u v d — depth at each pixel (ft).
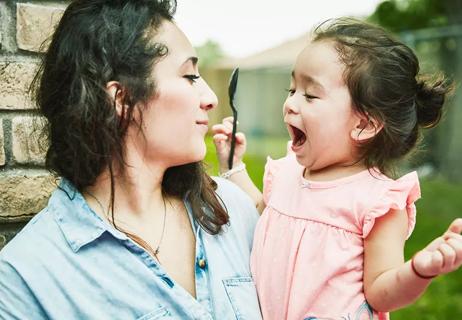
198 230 4.77
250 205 5.54
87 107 4.23
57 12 5.36
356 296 4.70
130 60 4.27
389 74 4.95
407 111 5.11
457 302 13.65
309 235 4.88
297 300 4.74
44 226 4.29
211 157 10.88
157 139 4.40
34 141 5.30
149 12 4.42
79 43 4.32
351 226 4.78
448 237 4.05
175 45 4.44
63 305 4.04
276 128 52.65
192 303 4.29
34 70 5.28
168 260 4.56
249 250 5.25
